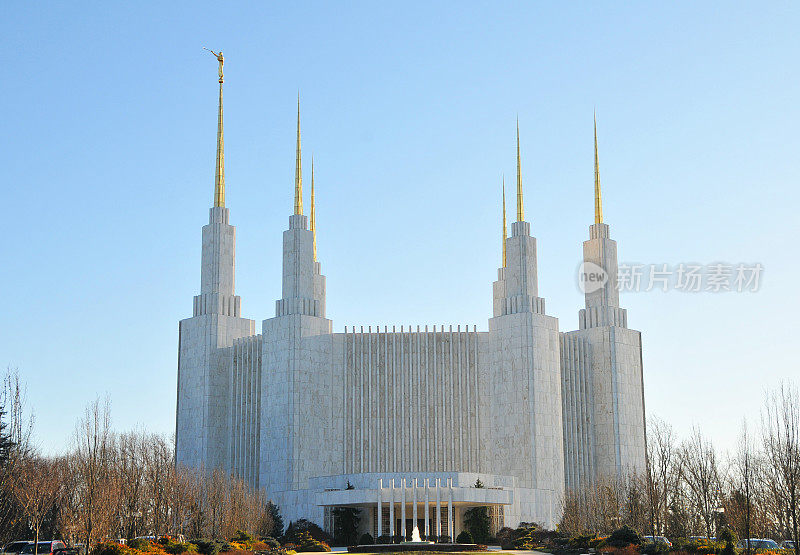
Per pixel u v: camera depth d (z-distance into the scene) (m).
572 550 84.56
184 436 130.88
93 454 79.94
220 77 140.12
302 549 98.12
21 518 89.44
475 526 109.56
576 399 130.00
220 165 137.50
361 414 126.75
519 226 128.25
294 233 128.25
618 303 135.00
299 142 132.50
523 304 125.62
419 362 128.12
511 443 122.69
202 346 131.50
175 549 71.06
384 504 106.94
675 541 72.12
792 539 73.19
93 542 72.31
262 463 123.69
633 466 125.50
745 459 80.81
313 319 126.00
